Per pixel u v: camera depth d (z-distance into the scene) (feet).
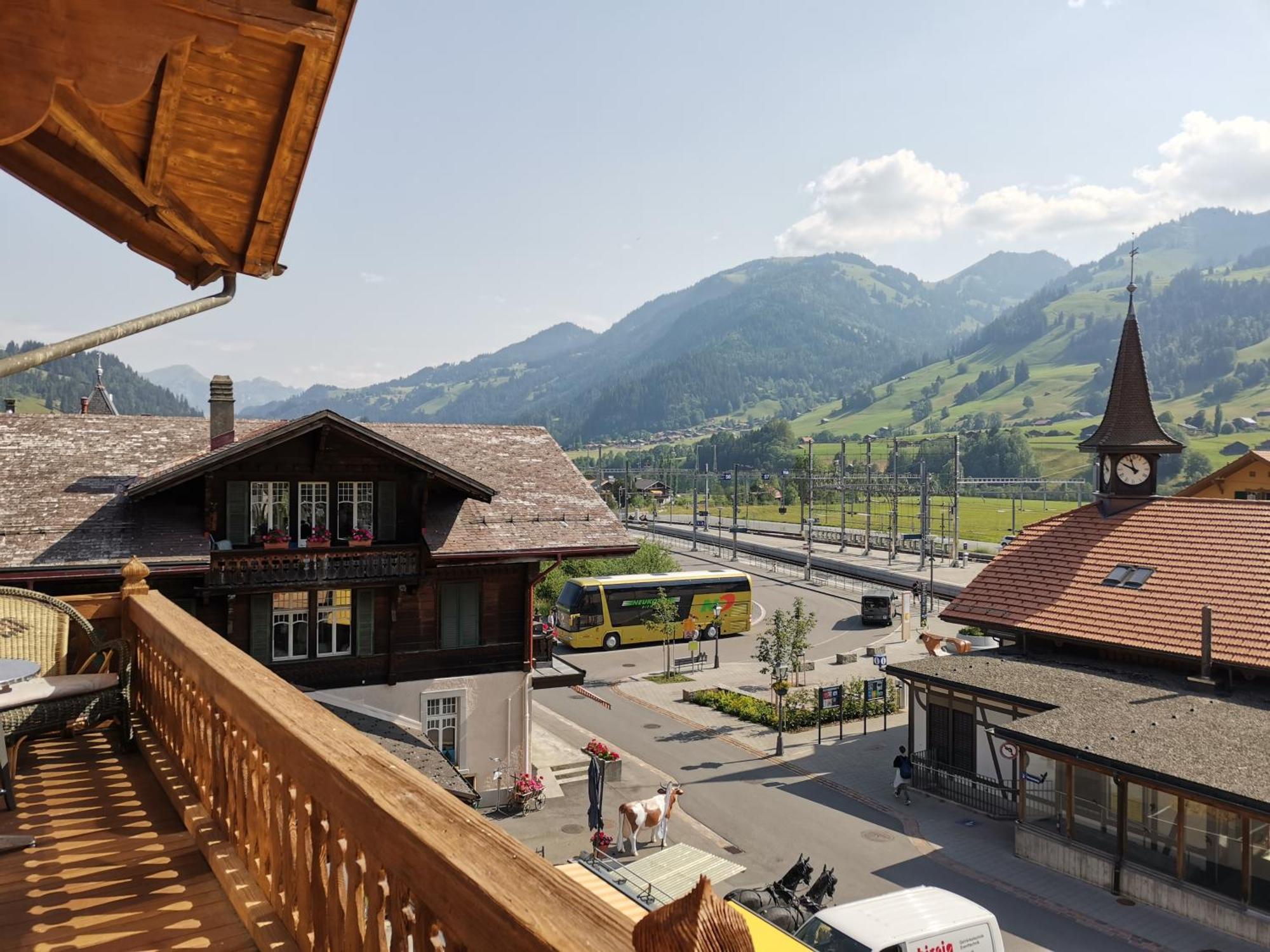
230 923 16.07
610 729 119.75
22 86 11.16
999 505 584.81
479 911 7.75
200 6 11.84
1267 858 64.49
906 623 177.68
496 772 84.12
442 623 81.15
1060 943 64.39
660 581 181.06
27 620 26.78
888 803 92.53
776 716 122.83
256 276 25.29
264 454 73.46
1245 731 73.20
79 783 23.91
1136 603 95.66
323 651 76.69
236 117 18.57
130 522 69.67
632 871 64.23
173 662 23.00
